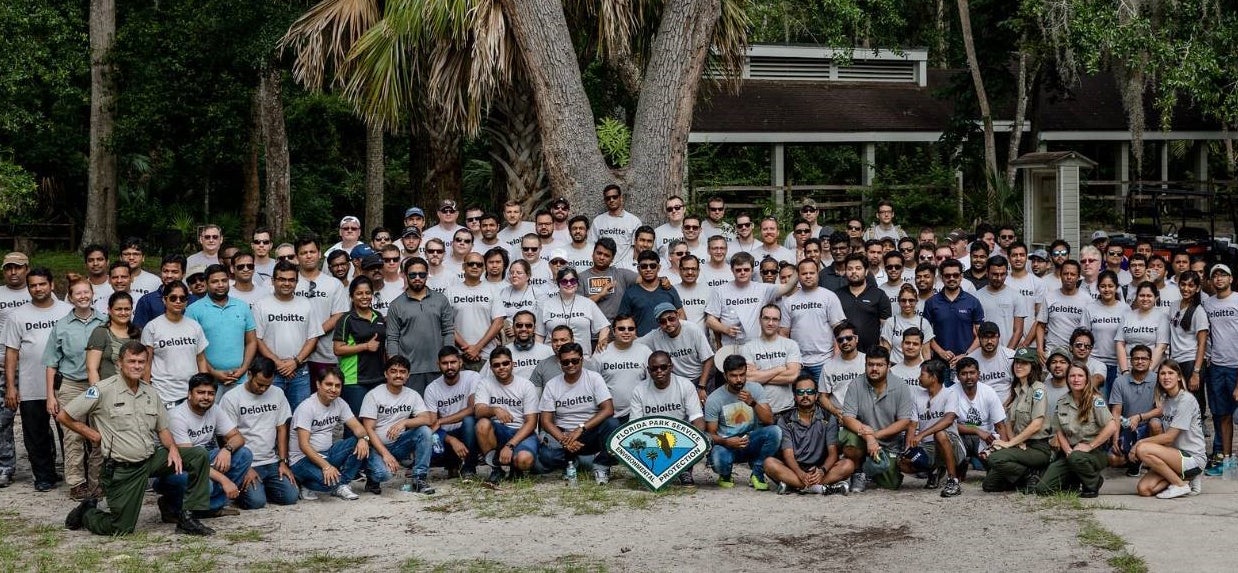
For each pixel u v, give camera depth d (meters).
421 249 14.06
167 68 24.14
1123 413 11.66
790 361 11.89
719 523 9.88
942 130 30.92
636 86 18.56
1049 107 33.16
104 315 11.31
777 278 12.80
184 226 27.53
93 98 26.22
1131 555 8.65
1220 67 20.92
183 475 9.76
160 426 9.73
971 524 9.75
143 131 24.83
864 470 11.12
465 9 14.88
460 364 11.59
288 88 31.83
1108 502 10.46
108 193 26.66
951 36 36.03
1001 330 12.86
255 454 10.52
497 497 10.84
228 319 11.41
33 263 25.70
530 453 11.30
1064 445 10.77
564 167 15.70
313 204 33.41
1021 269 13.14
